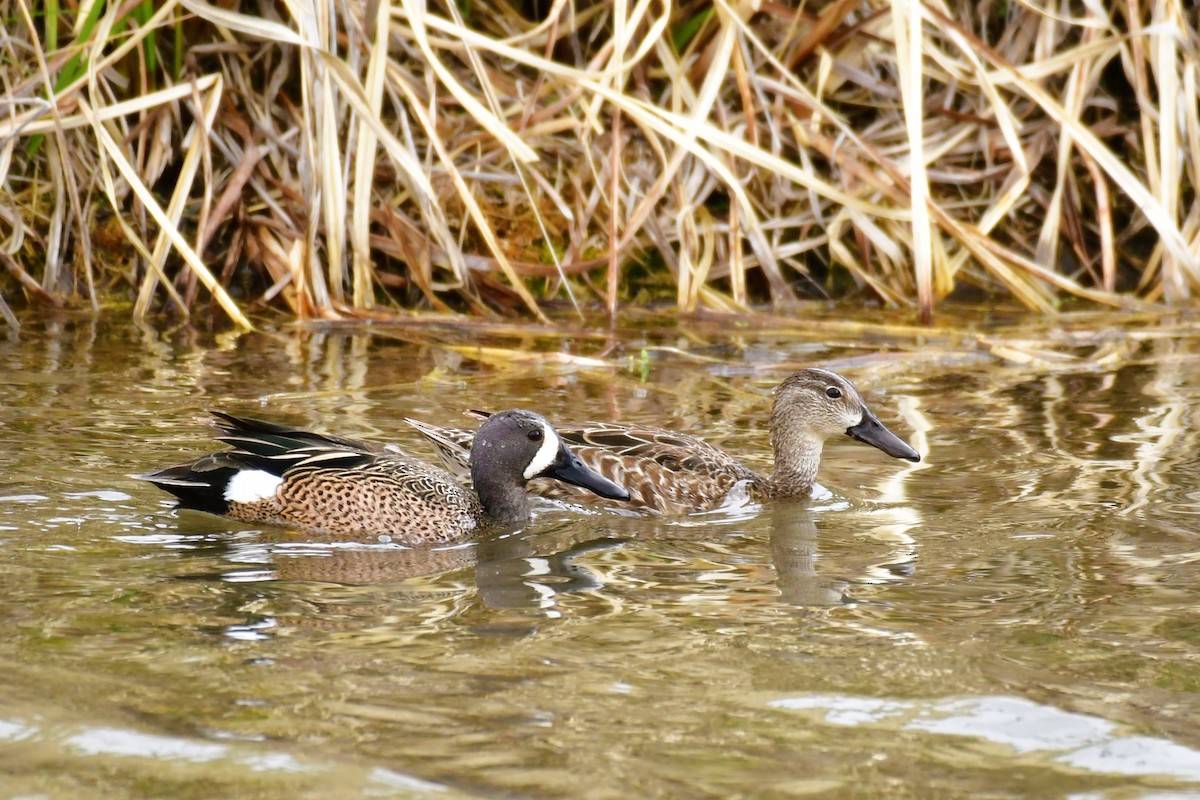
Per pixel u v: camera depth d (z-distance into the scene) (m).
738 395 14.60
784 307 18.98
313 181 16.97
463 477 11.86
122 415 12.70
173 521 10.27
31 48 16.70
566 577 9.28
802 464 11.93
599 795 6.12
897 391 14.72
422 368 15.09
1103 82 21.89
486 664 7.52
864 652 7.78
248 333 16.39
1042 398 14.30
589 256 19.12
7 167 16.11
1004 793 6.23
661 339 16.81
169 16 17.91
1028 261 18.92
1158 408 13.77
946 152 20.61
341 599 8.65
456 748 6.52
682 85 18.88
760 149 18.22
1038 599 8.66
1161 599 8.63
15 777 6.14
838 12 19.47
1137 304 19.14
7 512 10.08
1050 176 21.14
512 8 20.16
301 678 7.27
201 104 16.98
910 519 10.62
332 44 16.69
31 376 13.96
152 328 16.45
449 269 18.48
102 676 7.21
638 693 7.18
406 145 17.41
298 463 10.68
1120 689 7.30
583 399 14.20
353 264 17.52
